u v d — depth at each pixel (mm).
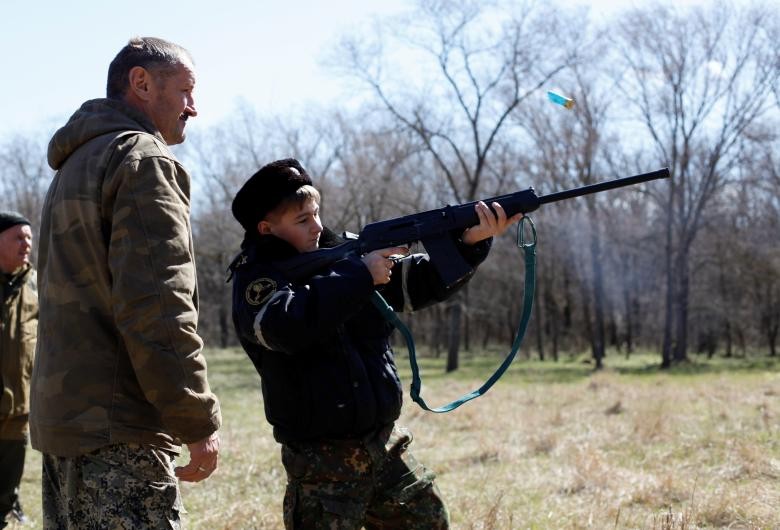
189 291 2676
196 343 2639
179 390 2568
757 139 34375
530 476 6844
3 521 5324
